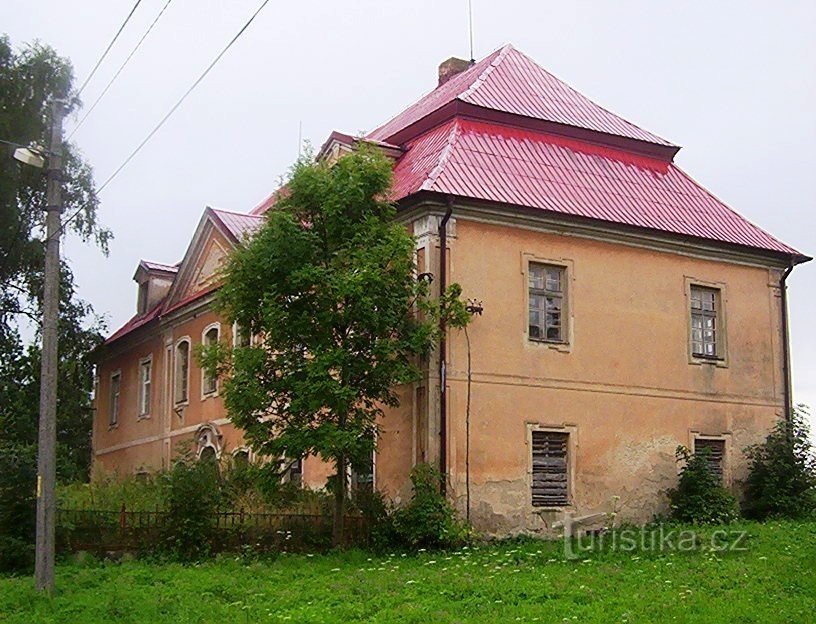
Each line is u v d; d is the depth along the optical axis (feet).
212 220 103.30
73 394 127.34
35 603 50.31
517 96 88.33
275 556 63.26
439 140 81.76
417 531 65.72
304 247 66.44
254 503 68.64
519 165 80.74
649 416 80.64
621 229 80.94
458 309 68.64
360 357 66.23
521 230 76.69
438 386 70.64
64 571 58.85
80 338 123.03
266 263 66.33
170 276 129.49
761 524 76.33
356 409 65.92
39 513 54.80
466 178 75.61
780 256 90.07
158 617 46.47
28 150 58.65
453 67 108.78
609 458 77.92
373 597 49.73
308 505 69.82
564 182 81.71
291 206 68.69
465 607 47.03
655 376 81.56
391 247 66.44
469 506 70.54
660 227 82.84
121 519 63.67
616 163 88.58
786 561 57.52
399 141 89.10
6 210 105.81
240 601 49.85
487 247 74.84
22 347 120.16
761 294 89.45
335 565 60.03
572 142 87.51
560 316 78.18
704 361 84.69
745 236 88.74
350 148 88.53
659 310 82.89
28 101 107.04
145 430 119.85
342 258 66.39
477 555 63.72
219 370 70.03
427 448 69.56
